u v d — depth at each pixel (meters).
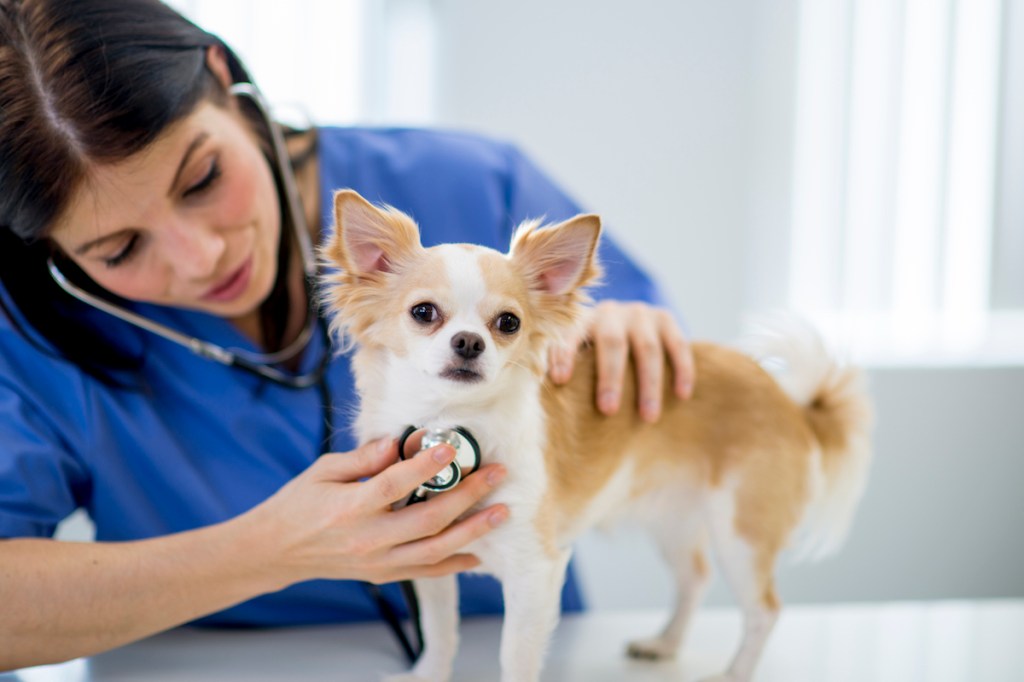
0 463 1.18
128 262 1.18
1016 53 2.61
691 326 2.71
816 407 1.40
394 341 1.10
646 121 2.62
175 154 1.11
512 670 1.08
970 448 2.54
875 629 1.43
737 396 1.31
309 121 1.58
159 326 1.35
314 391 1.43
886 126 2.67
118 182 1.07
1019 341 2.67
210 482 1.39
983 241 2.69
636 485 1.32
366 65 2.52
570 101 2.61
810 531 1.41
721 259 2.69
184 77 1.11
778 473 1.29
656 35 2.60
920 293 2.71
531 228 1.17
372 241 1.12
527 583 1.08
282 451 1.42
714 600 2.57
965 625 1.45
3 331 1.29
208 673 1.24
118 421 1.35
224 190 1.19
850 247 2.70
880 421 2.52
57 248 1.23
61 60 1.01
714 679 1.22
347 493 1.02
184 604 1.08
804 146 2.69
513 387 1.10
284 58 2.48
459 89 2.59
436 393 1.08
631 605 2.62
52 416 1.30
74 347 1.32
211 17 2.41
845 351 1.42
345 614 1.50
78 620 1.05
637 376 1.29
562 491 1.18
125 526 1.36
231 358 1.38
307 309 1.44
